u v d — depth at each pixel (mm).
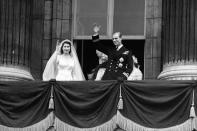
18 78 32219
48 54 34312
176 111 30000
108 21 34719
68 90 30641
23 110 30844
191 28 31953
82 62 34531
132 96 30328
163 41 32906
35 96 30828
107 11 34781
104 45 33531
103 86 30500
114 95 30422
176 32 32125
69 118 30484
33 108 30812
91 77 33500
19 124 30703
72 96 30562
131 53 31953
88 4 34875
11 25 32594
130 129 30141
